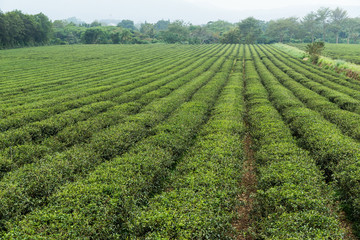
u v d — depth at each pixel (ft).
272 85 107.04
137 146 49.62
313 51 199.41
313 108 77.10
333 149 43.91
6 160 43.80
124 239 30.25
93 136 55.62
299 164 40.29
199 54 283.38
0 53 282.36
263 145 49.47
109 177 37.06
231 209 34.04
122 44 457.27
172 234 26.71
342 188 38.06
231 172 38.04
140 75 149.89
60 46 398.21
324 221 28.71
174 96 88.33
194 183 35.37
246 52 297.12
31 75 162.20
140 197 35.88
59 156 45.42
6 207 32.24
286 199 32.48
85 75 158.40
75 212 29.71
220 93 100.42
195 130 60.70
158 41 546.67
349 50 304.30
